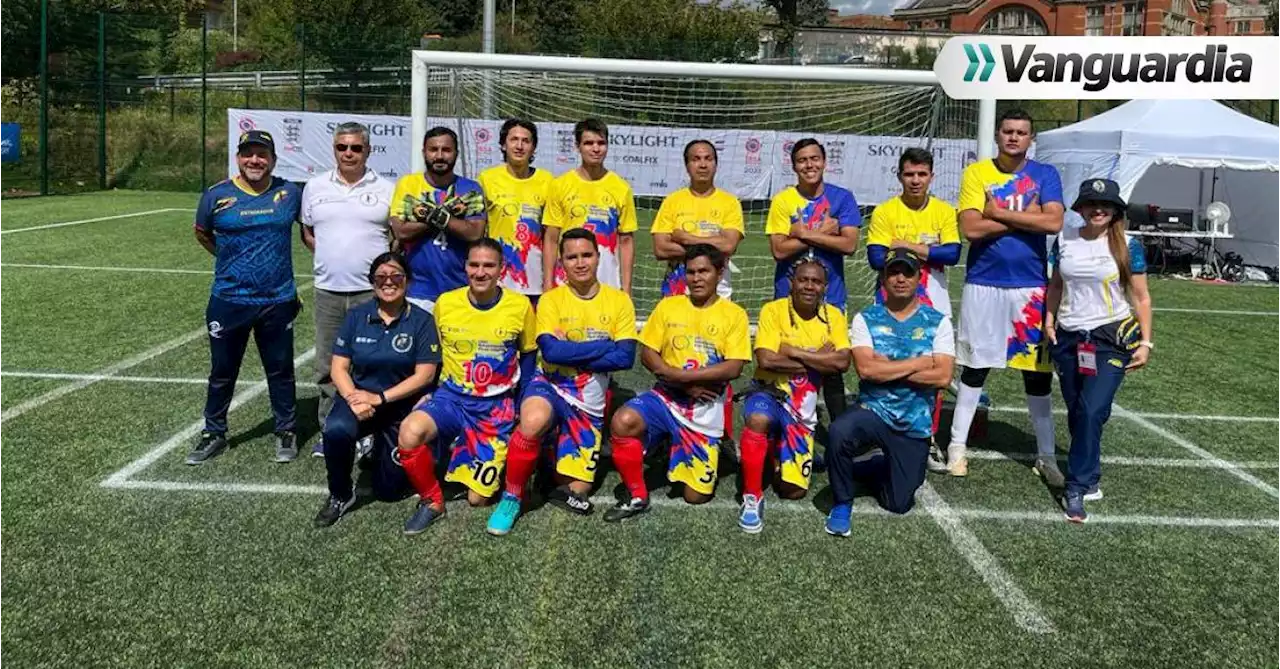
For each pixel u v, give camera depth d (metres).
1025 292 4.17
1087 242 3.79
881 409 3.66
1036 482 4.28
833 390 4.50
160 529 3.42
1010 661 2.69
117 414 4.82
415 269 4.13
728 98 10.30
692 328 3.71
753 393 3.80
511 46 26.83
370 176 4.22
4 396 5.09
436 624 2.80
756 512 3.57
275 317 4.08
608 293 3.70
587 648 2.69
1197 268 12.55
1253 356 7.27
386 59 20.16
